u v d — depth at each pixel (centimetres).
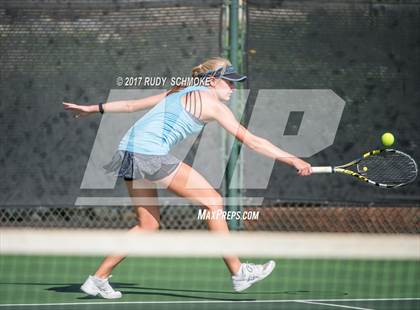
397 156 2314
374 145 2417
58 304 1622
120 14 2403
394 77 2431
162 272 2111
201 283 1930
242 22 2397
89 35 2406
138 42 2397
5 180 2378
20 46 2403
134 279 1992
